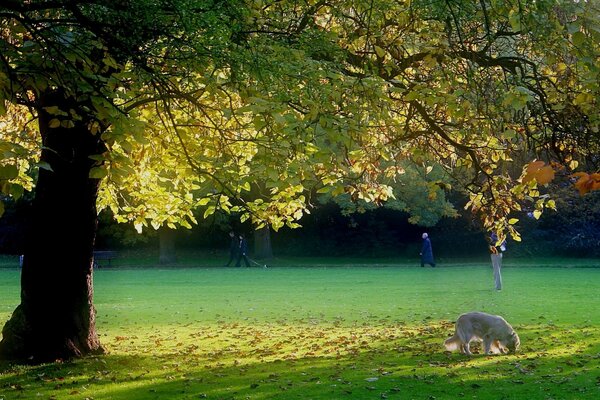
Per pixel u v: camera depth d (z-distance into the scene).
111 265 45.09
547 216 48.81
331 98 8.84
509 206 11.60
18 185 5.71
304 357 13.01
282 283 30.84
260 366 12.15
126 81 8.44
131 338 15.79
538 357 12.41
